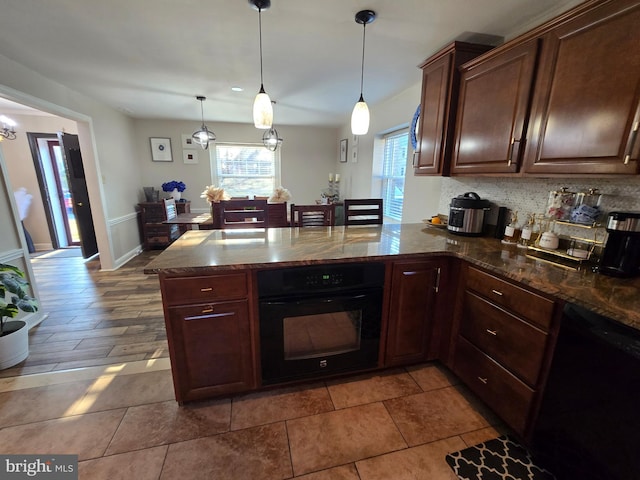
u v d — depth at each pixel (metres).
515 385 1.31
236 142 5.25
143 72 2.62
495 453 1.32
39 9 1.62
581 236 1.56
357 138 4.57
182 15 1.68
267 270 1.43
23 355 1.91
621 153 1.10
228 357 1.50
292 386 1.71
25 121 4.23
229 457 1.28
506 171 1.61
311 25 1.79
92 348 2.07
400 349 1.79
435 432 1.42
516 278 1.26
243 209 2.48
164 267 1.32
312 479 1.19
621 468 0.94
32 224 4.55
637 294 1.06
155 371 1.83
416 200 3.04
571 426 1.09
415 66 2.45
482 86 1.74
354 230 2.30
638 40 1.02
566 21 1.26
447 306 1.78
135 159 4.73
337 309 1.58
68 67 2.49
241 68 2.51
